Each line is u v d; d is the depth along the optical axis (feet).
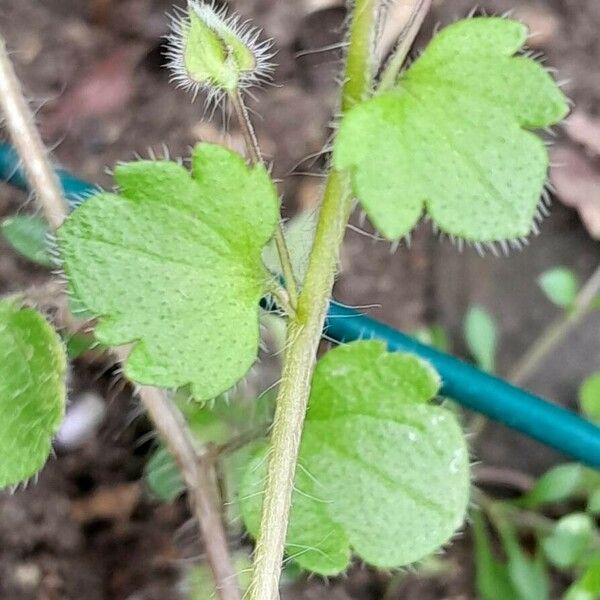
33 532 0.52
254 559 0.29
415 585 0.54
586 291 0.57
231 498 0.38
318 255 0.28
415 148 0.26
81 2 0.63
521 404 0.43
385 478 0.31
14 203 0.56
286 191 0.59
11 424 0.31
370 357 0.31
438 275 0.60
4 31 0.62
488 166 0.26
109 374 0.53
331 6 0.62
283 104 0.61
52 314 0.34
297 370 0.28
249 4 0.61
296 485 0.31
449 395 0.43
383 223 0.25
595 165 0.62
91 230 0.27
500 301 0.60
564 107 0.26
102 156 0.60
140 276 0.28
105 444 0.54
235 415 0.43
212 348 0.28
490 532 0.56
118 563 0.53
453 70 0.26
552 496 0.51
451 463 0.31
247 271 0.28
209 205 0.28
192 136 0.61
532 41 0.63
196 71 0.28
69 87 0.61
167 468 0.44
